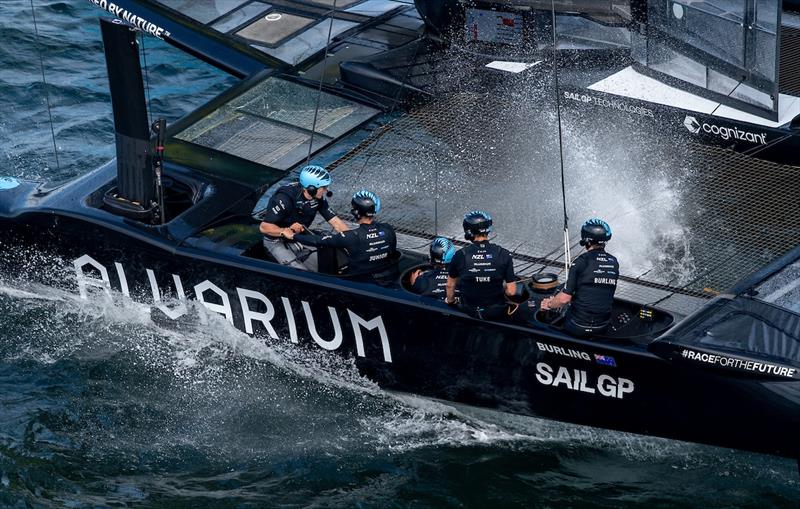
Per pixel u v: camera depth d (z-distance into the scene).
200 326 36.28
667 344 30.08
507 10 42.69
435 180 41.97
